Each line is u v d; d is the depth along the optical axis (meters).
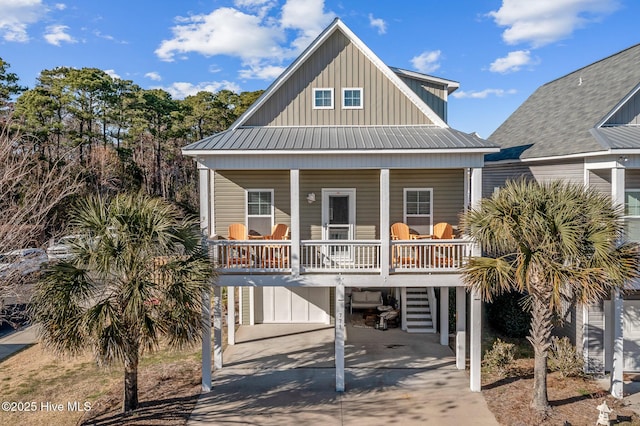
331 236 13.84
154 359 12.31
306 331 14.66
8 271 10.22
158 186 43.66
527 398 9.59
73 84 32.84
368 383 10.63
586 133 11.75
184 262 8.39
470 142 10.56
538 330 8.88
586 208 8.41
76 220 8.50
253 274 10.34
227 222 14.00
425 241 10.26
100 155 31.48
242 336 14.21
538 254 8.12
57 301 7.52
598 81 14.30
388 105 12.88
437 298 14.74
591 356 11.12
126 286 7.77
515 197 8.60
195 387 10.45
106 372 11.30
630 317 11.31
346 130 12.27
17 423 8.63
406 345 13.27
